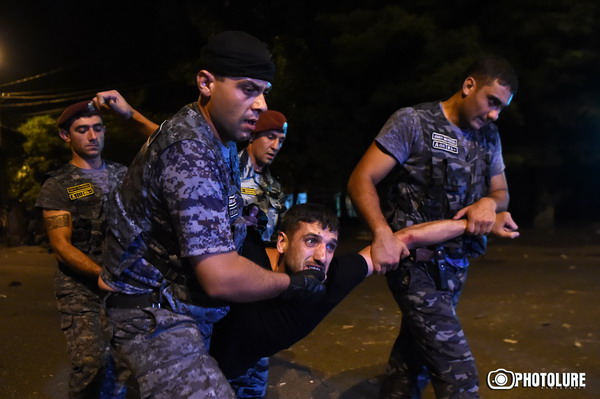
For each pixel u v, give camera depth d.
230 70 1.89
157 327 1.94
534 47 15.61
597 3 14.95
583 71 15.30
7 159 17.59
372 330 6.14
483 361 4.96
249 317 2.20
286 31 18.84
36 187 16.72
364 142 17.44
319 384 4.41
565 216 23.89
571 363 4.89
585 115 15.48
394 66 16.31
